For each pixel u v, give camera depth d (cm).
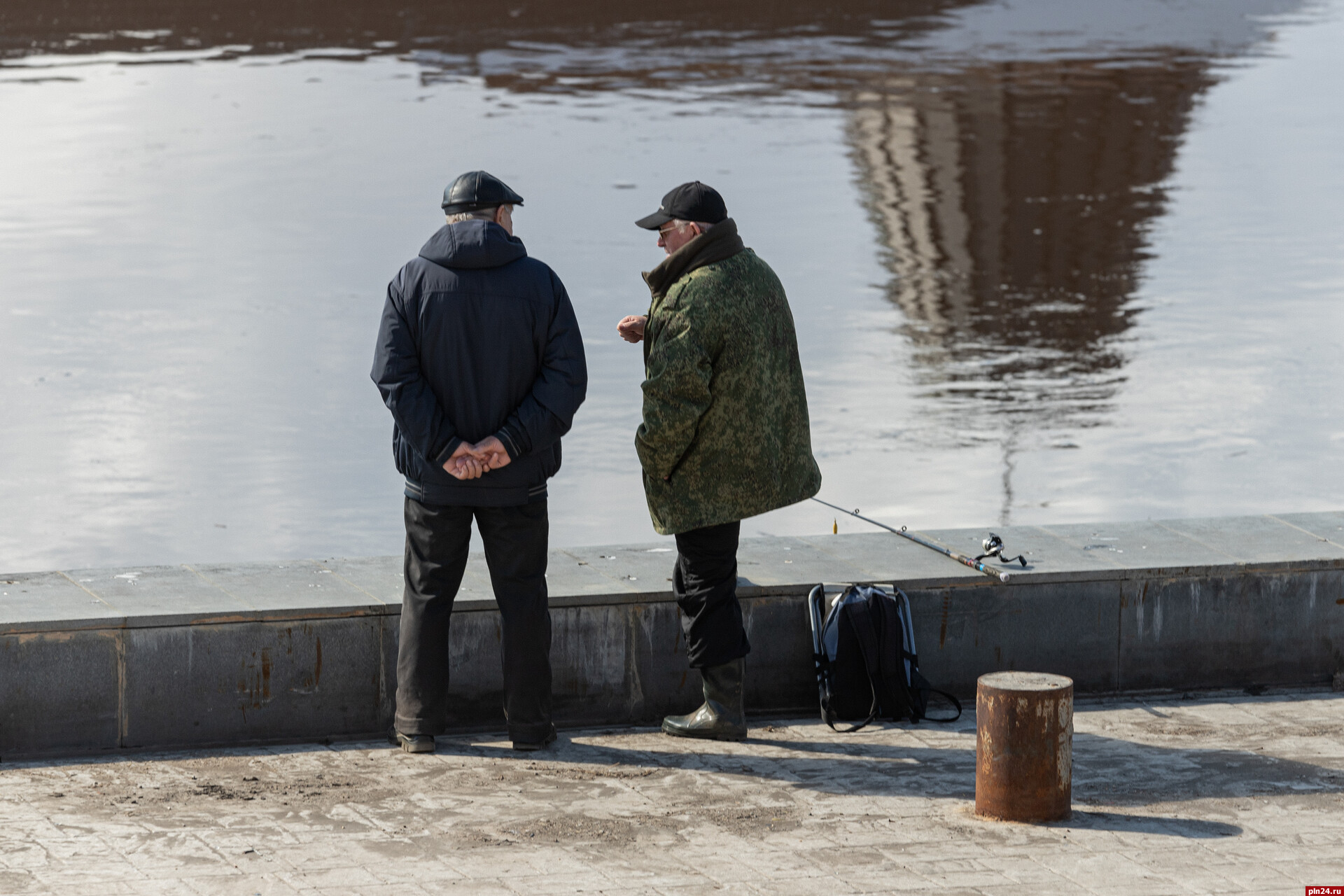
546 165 7712
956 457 3650
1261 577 1402
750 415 1212
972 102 9494
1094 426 3922
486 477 1192
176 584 1288
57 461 3581
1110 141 8400
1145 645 1389
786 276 5569
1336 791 1135
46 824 1042
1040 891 942
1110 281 5544
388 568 1358
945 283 5506
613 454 3609
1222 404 4069
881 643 1302
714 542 1241
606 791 1132
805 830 1051
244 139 8338
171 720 1213
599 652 1300
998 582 1355
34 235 6131
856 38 12019
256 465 3572
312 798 1105
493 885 945
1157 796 1123
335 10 13112
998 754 1067
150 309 5038
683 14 13038
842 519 3238
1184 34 12594
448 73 10556
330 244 6078
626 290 5238
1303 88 10256
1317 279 5569
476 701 1288
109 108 9100
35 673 1177
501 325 1182
